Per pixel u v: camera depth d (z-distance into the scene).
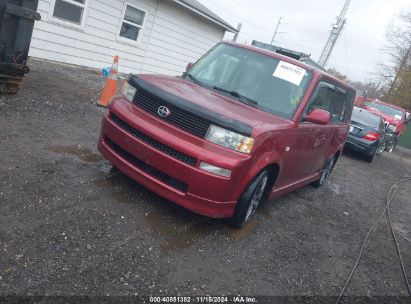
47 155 5.02
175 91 4.30
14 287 2.73
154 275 3.37
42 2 10.32
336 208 7.09
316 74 5.33
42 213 3.71
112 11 12.45
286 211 6.04
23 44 6.22
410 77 42.16
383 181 11.26
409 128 28.31
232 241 4.42
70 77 10.20
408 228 7.12
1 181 4.04
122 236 3.77
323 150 6.60
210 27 17.75
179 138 3.98
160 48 15.29
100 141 4.73
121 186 4.77
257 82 5.08
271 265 4.21
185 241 4.07
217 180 3.89
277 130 4.38
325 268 4.57
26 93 7.38
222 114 4.01
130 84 4.56
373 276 4.73
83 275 3.07
